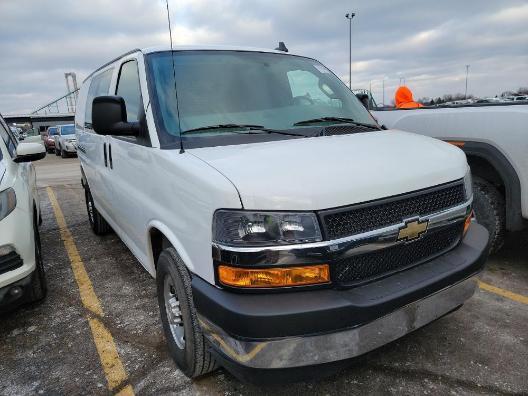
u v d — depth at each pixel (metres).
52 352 3.10
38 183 11.73
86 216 7.21
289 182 2.02
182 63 3.12
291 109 3.16
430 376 2.63
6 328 3.47
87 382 2.75
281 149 2.45
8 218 3.20
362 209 2.08
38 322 3.55
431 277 2.27
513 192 3.66
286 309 1.92
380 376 2.65
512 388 2.50
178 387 2.63
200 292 2.12
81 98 5.96
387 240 2.14
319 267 1.99
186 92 2.94
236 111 2.96
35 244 3.66
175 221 2.45
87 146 5.10
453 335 3.04
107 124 2.88
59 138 22.23
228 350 2.04
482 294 3.62
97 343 3.18
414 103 5.79
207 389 2.60
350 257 2.05
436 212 2.35
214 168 2.20
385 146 2.61
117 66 3.83
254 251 1.95
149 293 3.99
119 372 2.82
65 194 9.55
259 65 3.38
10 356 3.08
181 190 2.35
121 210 3.68
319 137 2.82
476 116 3.86
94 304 3.81
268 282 1.97
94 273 4.55
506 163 3.68
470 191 2.67
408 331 2.23
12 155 4.18
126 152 3.32
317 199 1.98
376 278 2.19
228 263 1.99
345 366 2.10
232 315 1.94
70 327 3.44
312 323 1.94
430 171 2.39
